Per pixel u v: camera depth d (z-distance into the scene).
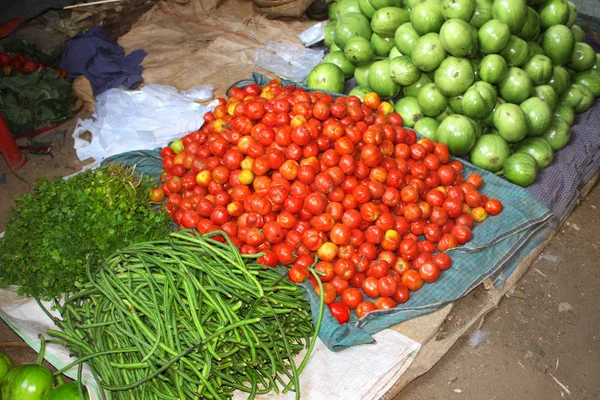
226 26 2.24
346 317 1.30
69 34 2.07
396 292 1.35
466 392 1.36
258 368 1.22
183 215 1.43
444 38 1.54
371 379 1.24
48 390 1.21
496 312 1.49
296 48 2.13
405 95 1.74
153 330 1.19
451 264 1.40
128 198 1.36
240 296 1.21
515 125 1.55
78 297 1.25
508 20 1.55
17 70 1.96
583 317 1.48
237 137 1.49
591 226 1.67
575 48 1.79
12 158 1.81
